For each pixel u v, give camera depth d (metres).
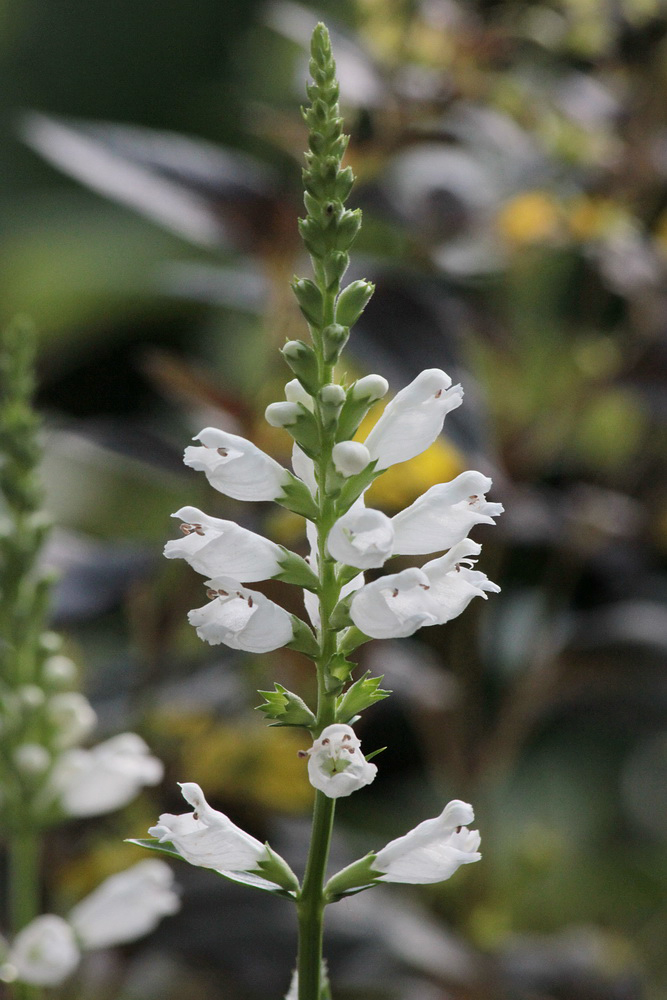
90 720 1.01
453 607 0.83
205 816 0.83
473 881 1.34
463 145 1.23
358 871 0.83
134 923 1.00
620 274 1.23
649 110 1.26
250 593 0.83
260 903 1.10
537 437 1.28
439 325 1.08
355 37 1.30
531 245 1.26
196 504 1.23
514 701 1.35
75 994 1.16
